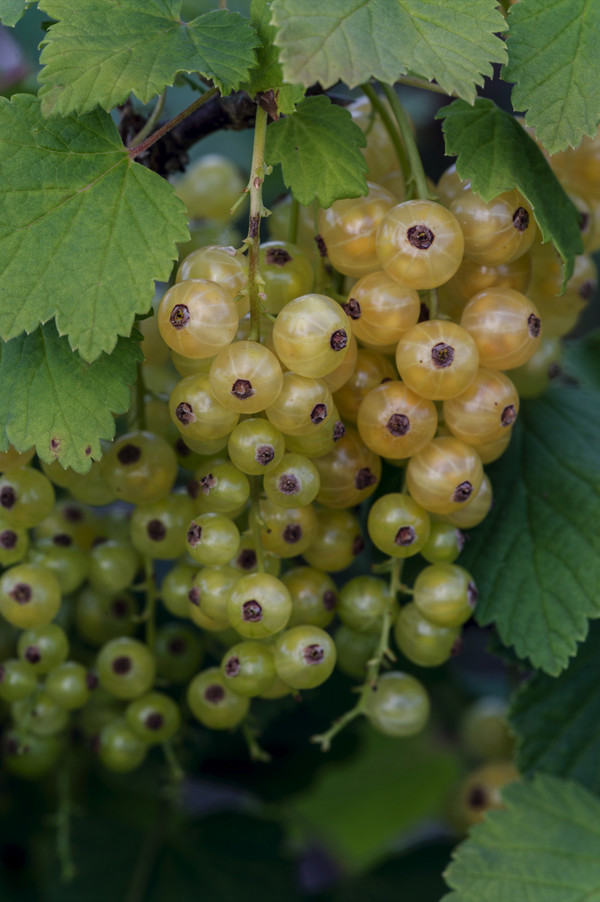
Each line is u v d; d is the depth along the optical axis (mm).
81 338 238
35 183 242
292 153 248
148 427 271
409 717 266
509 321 250
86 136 245
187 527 265
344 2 235
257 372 237
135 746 280
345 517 264
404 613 266
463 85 234
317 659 250
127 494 260
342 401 256
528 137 258
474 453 254
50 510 265
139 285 240
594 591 267
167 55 241
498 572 273
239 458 243
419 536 254
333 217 253
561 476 280
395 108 254
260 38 244
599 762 277
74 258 241
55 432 244
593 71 247
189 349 240
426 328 246
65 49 239
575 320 287
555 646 265
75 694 274
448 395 248
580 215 275
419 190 251
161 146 272
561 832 267
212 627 260
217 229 274
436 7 238
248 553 258
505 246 252
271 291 252
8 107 244
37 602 265
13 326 238
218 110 271
